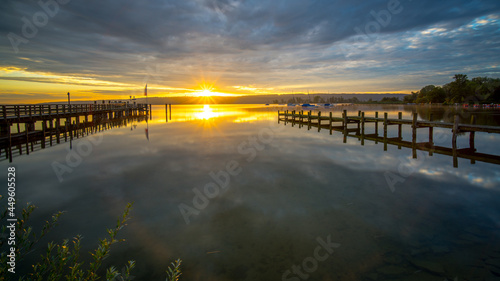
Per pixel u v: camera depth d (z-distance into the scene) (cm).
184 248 588
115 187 995
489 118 3525
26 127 1633
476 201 826
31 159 1472
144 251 575
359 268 508
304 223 700
